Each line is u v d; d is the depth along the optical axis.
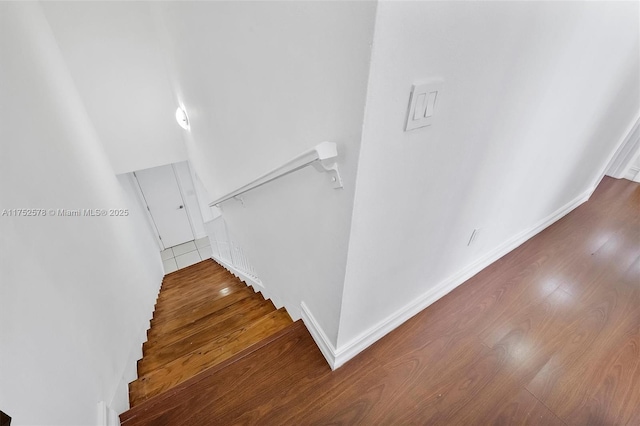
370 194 0.70
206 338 1.81
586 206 2.26
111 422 1.06
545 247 1.86
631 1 0.99
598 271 1.67
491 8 0.60
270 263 1.87
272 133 1.02
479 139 0.89
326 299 1.08
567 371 1.18
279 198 1.23
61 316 1.06
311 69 0.65
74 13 2.12
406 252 1.03
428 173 0.82
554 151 1.37
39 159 1.31
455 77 0.65
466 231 1.28
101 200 2.08
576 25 0.88
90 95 2.48
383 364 1.23
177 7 1.47
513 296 1.54
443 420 1.05
